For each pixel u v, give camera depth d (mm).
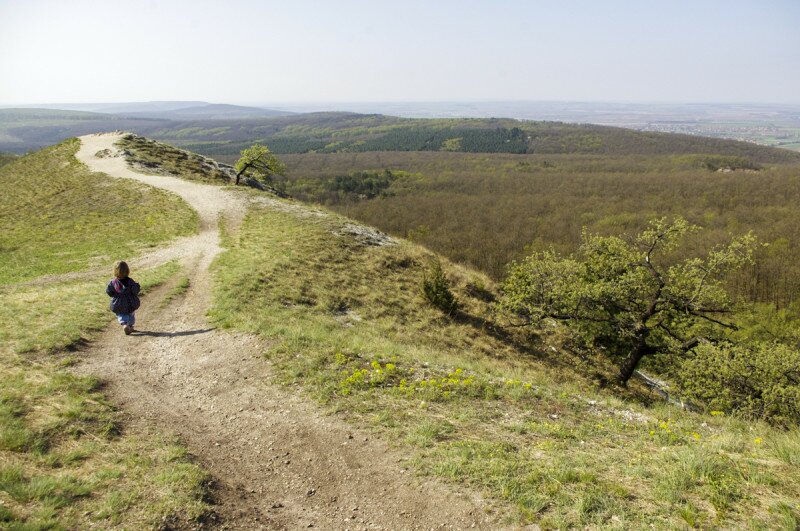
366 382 10258
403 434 7953
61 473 6125
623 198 107938
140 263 21797
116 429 7703
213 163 56125
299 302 18391
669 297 20609
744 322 28578
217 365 10922
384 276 25094
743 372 16578
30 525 4855
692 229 20375
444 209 105188
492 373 12945
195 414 8703
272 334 12633
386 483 6574
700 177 122812
